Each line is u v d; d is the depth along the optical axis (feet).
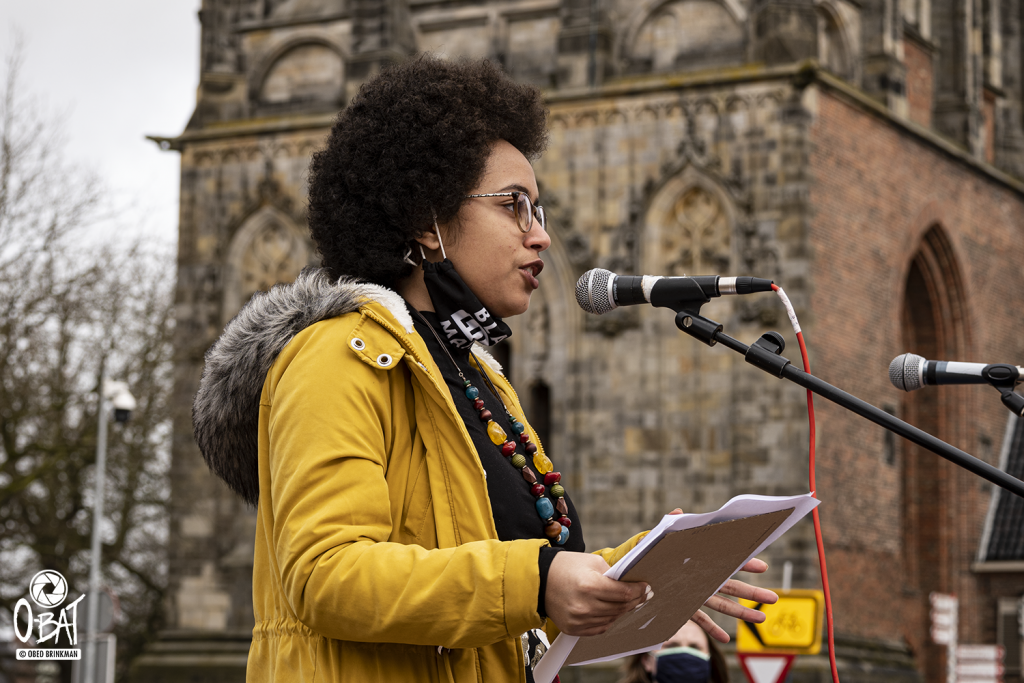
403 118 13.21
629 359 108.88
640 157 109.60
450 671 11.68
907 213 118.42
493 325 13.33
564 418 109.81
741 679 98.43
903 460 128.98
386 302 12.29
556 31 115.65
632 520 107.14
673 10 112.37
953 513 127.85
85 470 132.46
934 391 129.39
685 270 107.55
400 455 12.03
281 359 11.92
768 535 11.99
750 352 16.06
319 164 13.71
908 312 129.39
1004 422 134.51
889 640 108.99
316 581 10.75
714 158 107.04
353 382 11.59
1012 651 125.08
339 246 13.42
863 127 112.68
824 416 104.37
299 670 11.56
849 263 109.40
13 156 113.29
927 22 128.67
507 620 10.65
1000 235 134.72
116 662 155.33
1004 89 143.43
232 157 121.70
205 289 120.98
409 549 10.92
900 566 111.45
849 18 115.85
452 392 13.12
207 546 118.83
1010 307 135.95
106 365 120.78
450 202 13.12
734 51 110.11
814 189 105.81
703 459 106.01
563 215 111.04
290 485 11.16
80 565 140.67
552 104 112.37
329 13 121.80
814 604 43.11
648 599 11.03
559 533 13.12
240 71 124.36
